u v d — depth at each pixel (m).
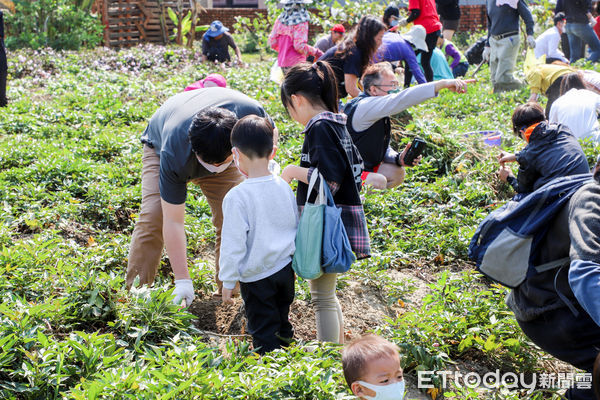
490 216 3.42
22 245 4.80
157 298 3.89
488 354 4.07
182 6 19.45
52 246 4.85
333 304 3.78
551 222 3.23
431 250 5.60
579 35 13.14
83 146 7.89
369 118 5.34
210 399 3.09
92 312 3.93
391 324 4.19
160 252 4.35
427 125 7.64
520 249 3.30
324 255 3.48
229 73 12.96
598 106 7.33
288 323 3.82
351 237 3.72
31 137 8.35
